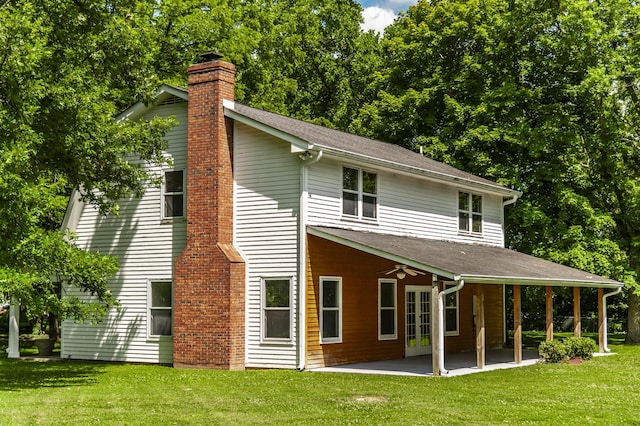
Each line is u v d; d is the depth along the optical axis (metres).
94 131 19.48
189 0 33.12
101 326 23.39
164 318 22.25
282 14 47.69
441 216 25.92
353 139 25.95
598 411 13.32
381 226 22.89
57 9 19.23
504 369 20.05
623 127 30.69
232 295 20.28
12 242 16.92
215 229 20.70
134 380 17.81
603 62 30.09
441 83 34.53
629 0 30.83
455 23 34.69
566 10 30.66
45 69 18.20
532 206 31.81
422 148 31.78
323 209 20.70
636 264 32.16
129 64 21.23
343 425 11.86
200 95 21.36
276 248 20.42
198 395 15.07
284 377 18.03
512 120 32.12
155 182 21.66
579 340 23.47
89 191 21.52
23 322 41.22
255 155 21.02
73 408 13.48
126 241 23.08
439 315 18.36
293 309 20.02
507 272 20.41
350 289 21.56
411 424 11.96
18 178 16.11
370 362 21.94
